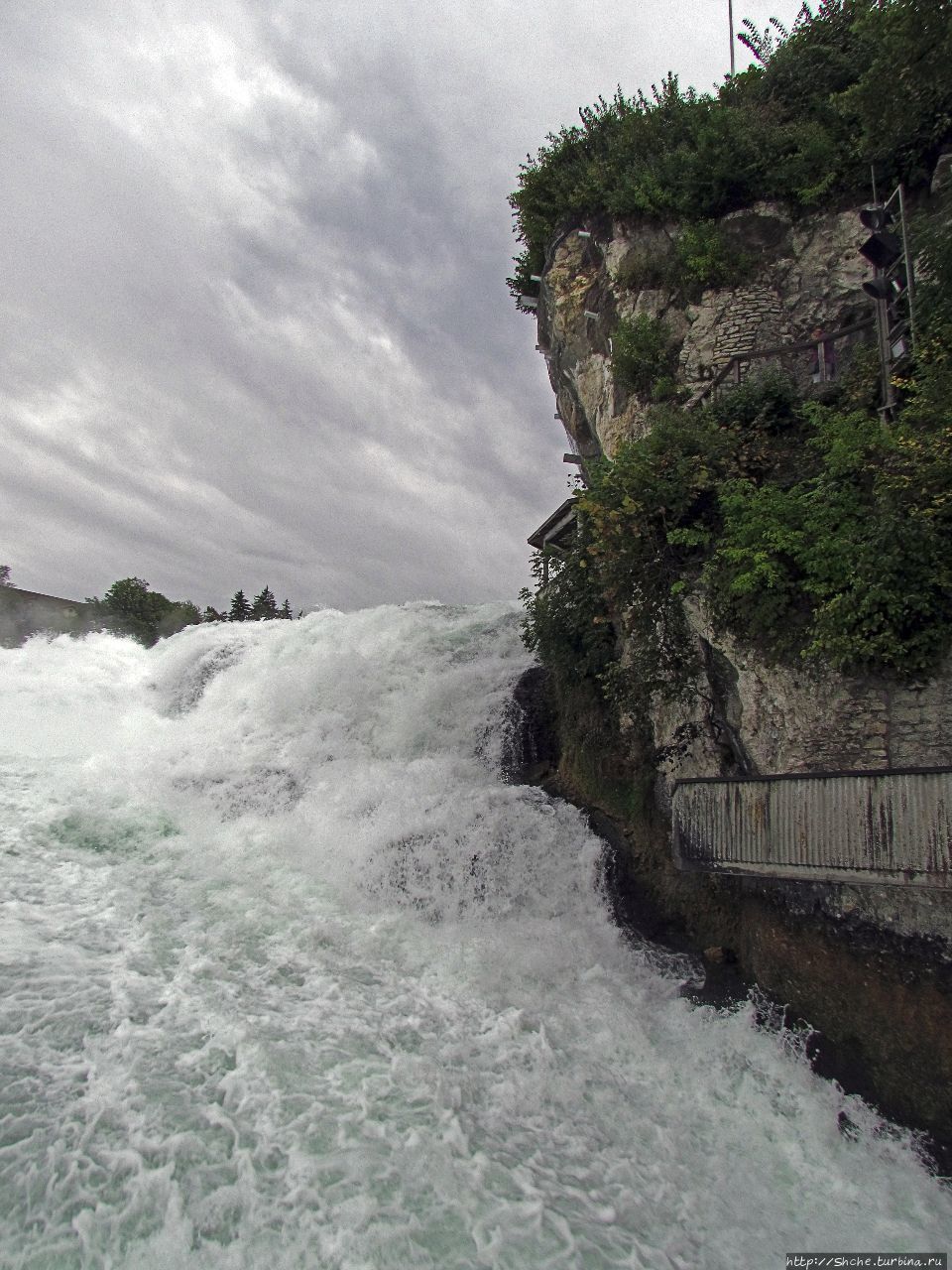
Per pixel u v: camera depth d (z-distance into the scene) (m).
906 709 7.15
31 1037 5.59
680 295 15.77
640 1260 4.62
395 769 12.35
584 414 19.25
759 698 8.50
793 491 8.77
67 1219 4.16
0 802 9.80
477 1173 5.09
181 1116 5.05
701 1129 6.35
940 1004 6.52
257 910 8.42
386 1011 7.00
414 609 19.06
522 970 8.28
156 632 37.94
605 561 10.30
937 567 7.06
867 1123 6.50
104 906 7.91
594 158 18.47
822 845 6.90
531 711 14.02
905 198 13.83
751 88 16.78
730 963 8.64
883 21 10.83
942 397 8.05
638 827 10.60
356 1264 4.15
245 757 12.57
